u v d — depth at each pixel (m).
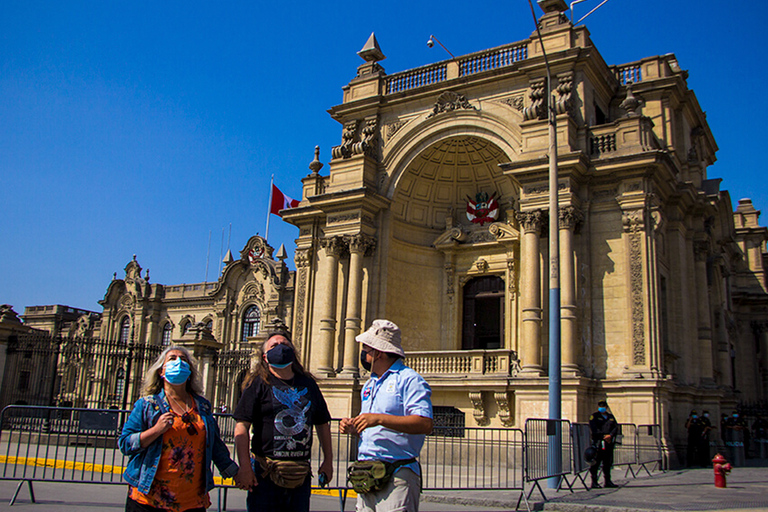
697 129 28.14
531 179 21.19
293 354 5.97
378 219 25.44
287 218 27.86
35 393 24.38
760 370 36.16
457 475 16.72
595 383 19.62
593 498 12.28
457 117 24.33
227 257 56.12
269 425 5.79
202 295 57.94
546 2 23.36
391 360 5.67
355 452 21.52
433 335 26.50
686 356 22.50
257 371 5.95
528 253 20.83
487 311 26.36
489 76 23.66
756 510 10.70
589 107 22.34
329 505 12.06
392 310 25.36
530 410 19.59
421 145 25.25
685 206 24.23
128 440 5.36
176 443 5.43
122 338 62.03
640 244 20.02
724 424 23.61
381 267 25.02
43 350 24.66
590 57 21.91
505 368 20.89
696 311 24.17
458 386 21.09
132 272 62.53
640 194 20.28
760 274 37.97
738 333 36.66
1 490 12.40
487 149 25.33
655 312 19.58
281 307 51.31
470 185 26.92
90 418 11.57
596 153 21.55
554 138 15.80
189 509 5.42
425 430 5.18
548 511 11.45
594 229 21.02
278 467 5.66
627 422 18.97
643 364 19.34
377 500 5.30
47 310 69.81
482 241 26.19
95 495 12.16
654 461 17.22
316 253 27.39
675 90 24.70
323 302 25.80
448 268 26.73
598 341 20.22
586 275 20.66
